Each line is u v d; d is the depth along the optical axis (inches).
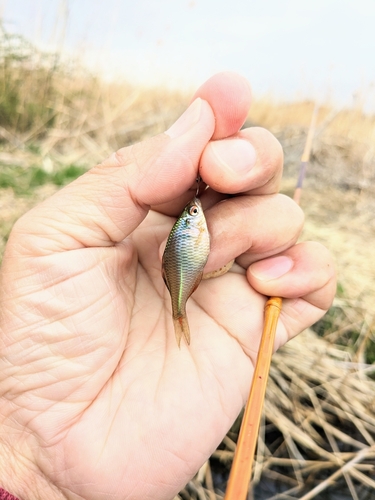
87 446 4.2
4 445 4.2
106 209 4.3
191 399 4.7
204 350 5.0
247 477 3.1
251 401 3.7
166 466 4.4
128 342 4.9
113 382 4.6
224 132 4.4
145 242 5.5
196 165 4.3
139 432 4.4
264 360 4.2
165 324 5.1
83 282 4.4
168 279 4.7
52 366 4.3
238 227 4.8
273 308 5.0
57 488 4.2
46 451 4.2
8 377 4.3
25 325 4.3
